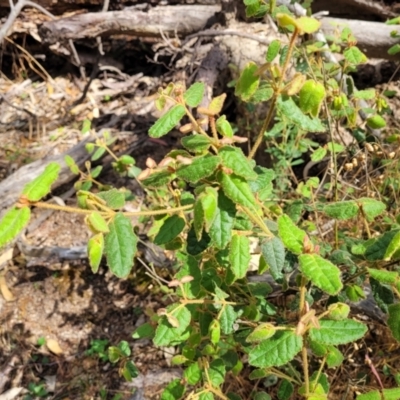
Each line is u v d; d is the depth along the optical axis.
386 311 0.44
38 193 0.33
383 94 0.78
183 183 0.65
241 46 1.03
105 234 0.36
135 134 1.19
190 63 1.09
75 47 1.37
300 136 0.78
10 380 0.82
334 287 0.33
